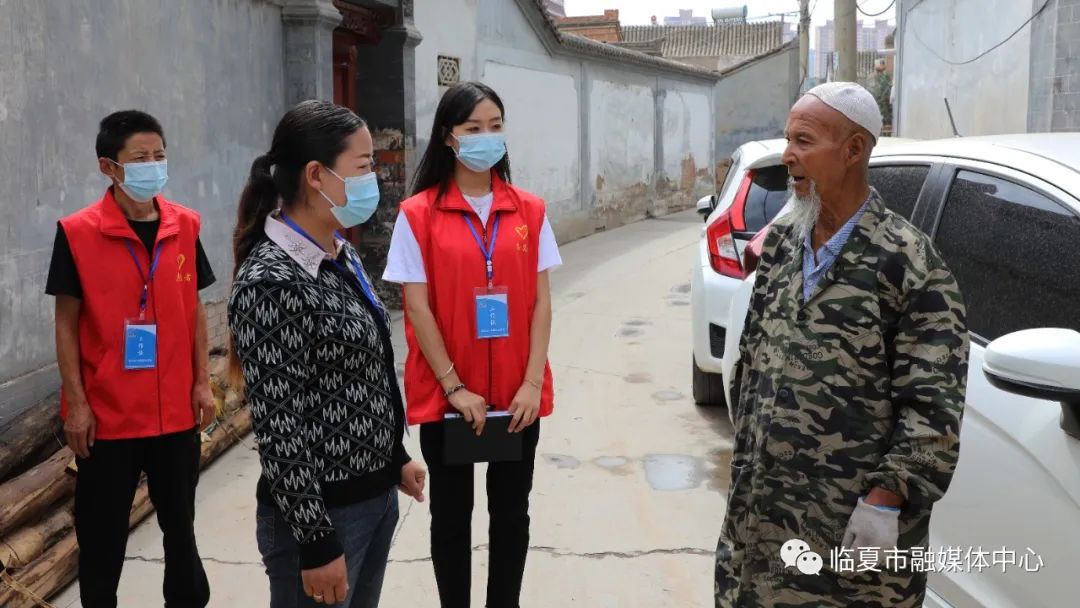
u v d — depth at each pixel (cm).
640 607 363
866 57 3669
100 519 317
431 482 310
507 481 312
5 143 414
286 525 237
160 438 322
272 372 216
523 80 1307
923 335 208
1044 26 826
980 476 268
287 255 223
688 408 611
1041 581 246
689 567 395
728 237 560
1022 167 302
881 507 207
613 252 1368
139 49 521
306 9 695
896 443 206
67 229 313
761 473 224
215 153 609
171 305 322
